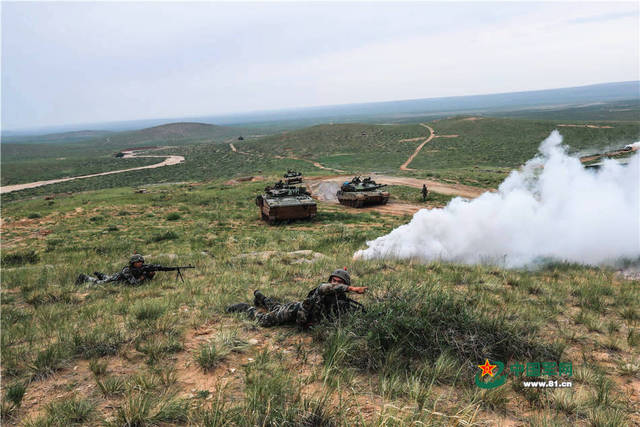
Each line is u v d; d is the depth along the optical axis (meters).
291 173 34.66
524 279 7.70
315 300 4.68
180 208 33.06
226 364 3.90
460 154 86.75
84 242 19.92
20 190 83.38
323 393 3.24
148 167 114.44
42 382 3.60
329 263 9.31
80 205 35.41
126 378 3.58
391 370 3.60
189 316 5.45
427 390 3.24
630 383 3.67
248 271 9.06
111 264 11.62
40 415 3.01
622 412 3.08
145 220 27.56
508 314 5.23
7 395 3.26
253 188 44.59
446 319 4.36
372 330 4.05
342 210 31.83
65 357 4.06
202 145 168.38
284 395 3.13
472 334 4.17
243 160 107.69
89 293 7.46
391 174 58.62
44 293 7.52
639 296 6.66
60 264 12.70
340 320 4.36
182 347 4.34
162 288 7.68
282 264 9.84
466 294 6.36
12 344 4.62
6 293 8.12
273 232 21.72
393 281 6.56
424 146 102.00
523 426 2.87
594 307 6.07
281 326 4.99
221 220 27.59
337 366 3.67
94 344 4.32
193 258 11.84
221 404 3.03
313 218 27.08
